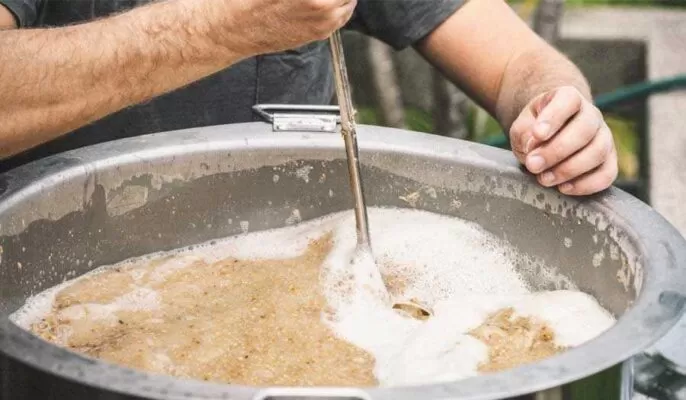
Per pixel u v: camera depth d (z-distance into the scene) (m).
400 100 3.01
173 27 1.33
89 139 1.81
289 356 1.33
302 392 0.97
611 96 3.03
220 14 1.31
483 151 1.60
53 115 1.35
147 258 1.58
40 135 1.37
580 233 1.48
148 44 1.34
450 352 1.28
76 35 1.35
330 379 1.28
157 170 1.56
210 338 1.36
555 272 1.52
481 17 1.93
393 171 1.63
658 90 3.01
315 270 1.53
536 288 1.54
